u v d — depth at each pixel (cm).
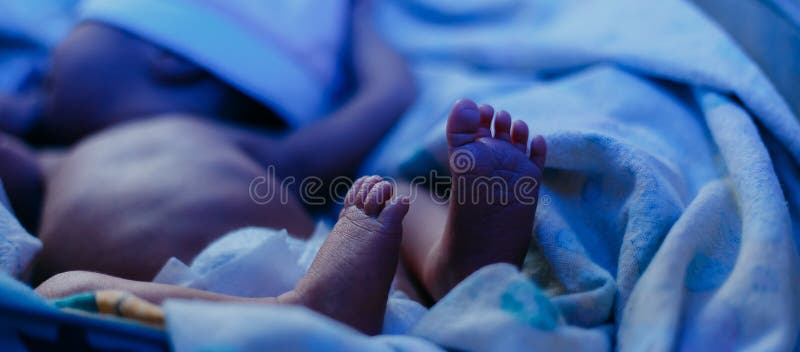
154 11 124
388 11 160
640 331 62
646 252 71
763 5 102
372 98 123
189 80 126
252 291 76
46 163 118
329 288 69
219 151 107
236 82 125
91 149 109
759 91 87
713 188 77
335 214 116
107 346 58
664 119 96
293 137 119
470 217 71
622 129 91
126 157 105
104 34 125
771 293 62
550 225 77
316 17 136
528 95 109
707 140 91
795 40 93
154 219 93
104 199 96
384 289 70
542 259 78
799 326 63
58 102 126
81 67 124
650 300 64
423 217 89
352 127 119
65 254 94
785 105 86
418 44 149
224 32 125
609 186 80
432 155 99
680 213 75
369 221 71
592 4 131
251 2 130
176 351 50
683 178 84
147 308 60
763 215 69
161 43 123
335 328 53
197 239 91
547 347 61
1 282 59
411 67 143
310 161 117
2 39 153
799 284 66
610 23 119
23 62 152
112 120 124
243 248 79
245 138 118
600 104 101
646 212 73
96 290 67
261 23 129
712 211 73
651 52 104
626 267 71
